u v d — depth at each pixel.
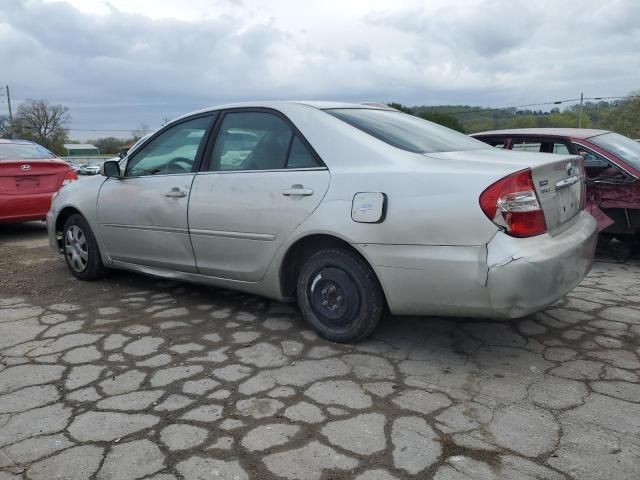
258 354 3.46
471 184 2.93
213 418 2.70
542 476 2.23
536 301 2.90
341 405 2.80
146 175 4.54
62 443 2.51
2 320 4.15
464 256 2.93
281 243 3.60
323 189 3.40
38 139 63.03
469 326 3.87
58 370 3.26
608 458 2.34
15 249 7.02
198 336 3.78
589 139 5.99
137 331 3.89
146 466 2.33
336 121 3.58
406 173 3.13
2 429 2.63
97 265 5.07
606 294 4.64
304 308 3.70
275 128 3.80
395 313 3.29
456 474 2.25
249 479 2.23
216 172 4.01
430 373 3.16
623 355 3.39
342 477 2.24
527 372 3.16
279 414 2.72
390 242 3.14
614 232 5.66
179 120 4.42
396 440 2.49
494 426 2.59
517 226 2.87
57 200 5.36
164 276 4.51
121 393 2.97
